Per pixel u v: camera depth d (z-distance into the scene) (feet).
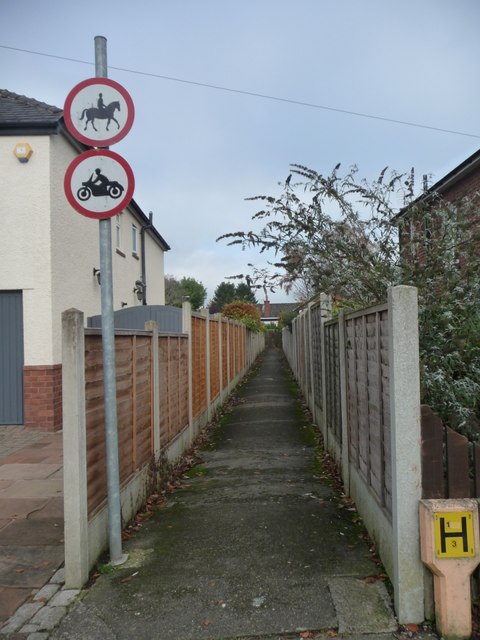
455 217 14.78
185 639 9.65
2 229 29.96
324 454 24.47
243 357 67.92
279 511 16.29
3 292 30.32
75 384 11.92
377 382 12.65
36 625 10.25
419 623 9.84
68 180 13.25
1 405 30.53
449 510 9.49
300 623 9.99
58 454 24.27
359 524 14.99
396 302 10.07
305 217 16.49
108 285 13.29
